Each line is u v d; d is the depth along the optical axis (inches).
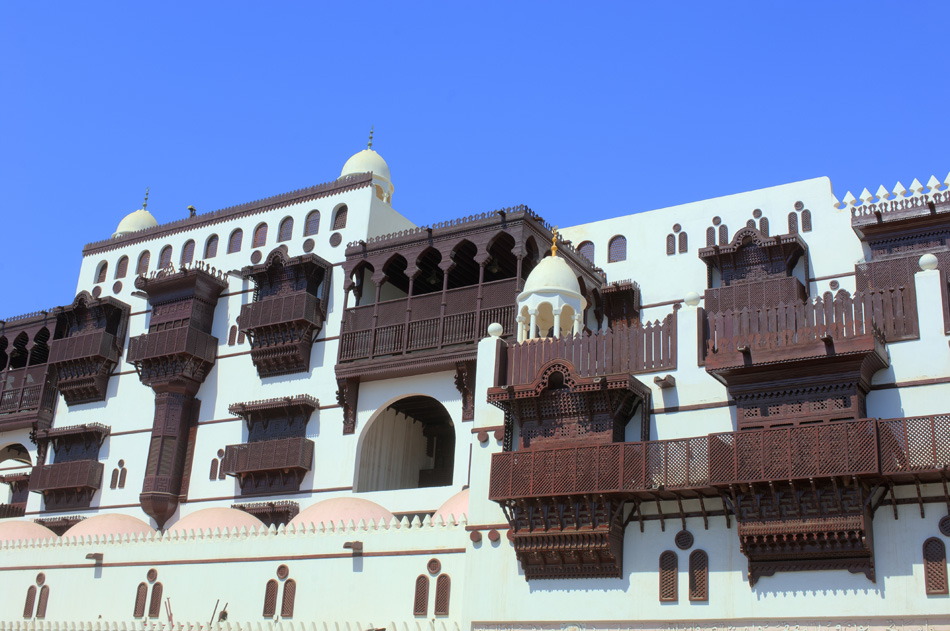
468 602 1242.0
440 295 1697.8
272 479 1831.9
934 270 1096.2
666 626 1123.3
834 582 1051.9
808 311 1127.0
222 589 1518.2
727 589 1103.6
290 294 1899.6
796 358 1074.7
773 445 1062.4
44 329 2310.5
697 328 1203.9
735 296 1690.5
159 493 1909.4
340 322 1862.7
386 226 1961.1
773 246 1672.0
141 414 2053.4
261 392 1913.1
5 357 2432.3
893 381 1078.4
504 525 1248.8
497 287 1637.6
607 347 1256.8
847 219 1688.0
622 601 1155.9
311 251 1959.9
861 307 1107.3
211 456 1929.1
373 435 1802.4
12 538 1860.2
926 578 1011.9
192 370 1972.2
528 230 1662.2
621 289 1817.2
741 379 1126.4
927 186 1619.1
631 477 1138.7
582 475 1166.3
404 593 1354.6
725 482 1074.1
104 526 1793.8
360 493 1715.1
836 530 1031.0
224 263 2075.5
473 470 1294.3
